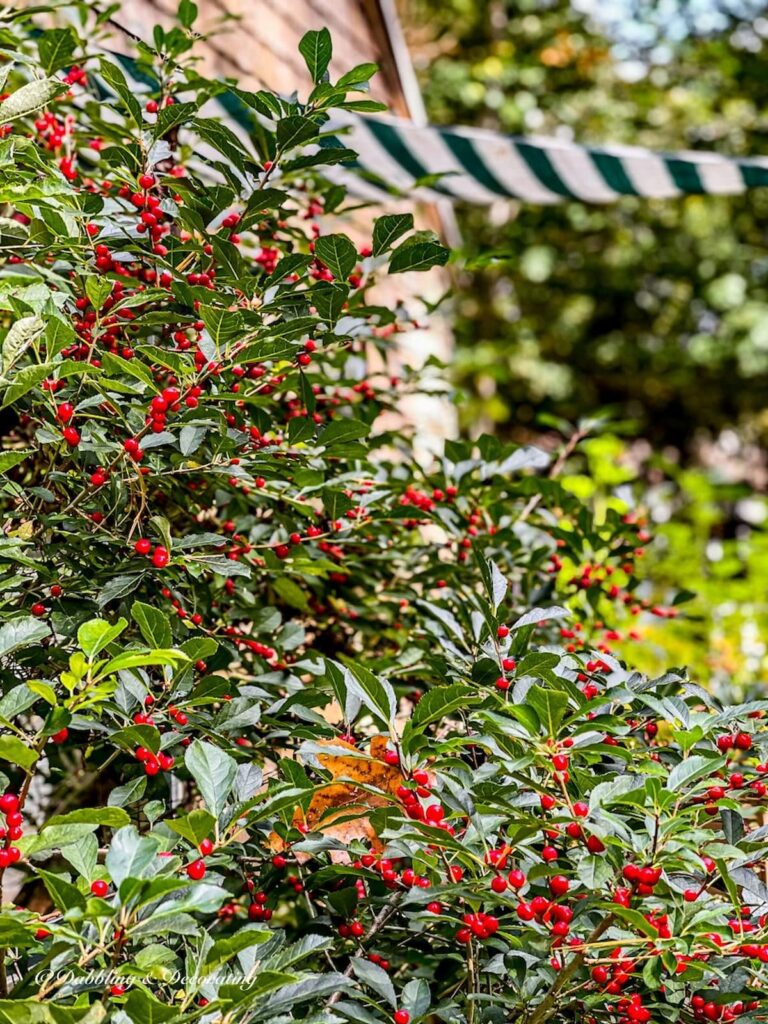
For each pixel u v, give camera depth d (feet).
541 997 6.28
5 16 8.63
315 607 10.20
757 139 38.52
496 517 10.55
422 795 5.97
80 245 7.05
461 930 6.48
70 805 9.05
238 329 6.55
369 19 19.86
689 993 6.31
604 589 11.05
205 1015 5.02
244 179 7.29
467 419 25.63
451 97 37.58
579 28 38.99
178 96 10.95
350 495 9.00
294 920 8.95
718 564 15.49
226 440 7.07
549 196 16.90
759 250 40.16
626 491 11.82
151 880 4.27
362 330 10.44
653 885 5.38
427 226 20.76
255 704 6.86
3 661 7.34
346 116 13.84
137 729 5.86
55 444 7.40
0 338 6.16
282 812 6.13
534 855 5.92
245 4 16.46
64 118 9.90
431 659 7.78
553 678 6.07
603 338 41.27
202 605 8.24
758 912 6.22
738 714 6.29
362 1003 6.48
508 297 40.57
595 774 6.64
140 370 6.33
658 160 15.48
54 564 7.44
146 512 8.05
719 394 41.27
